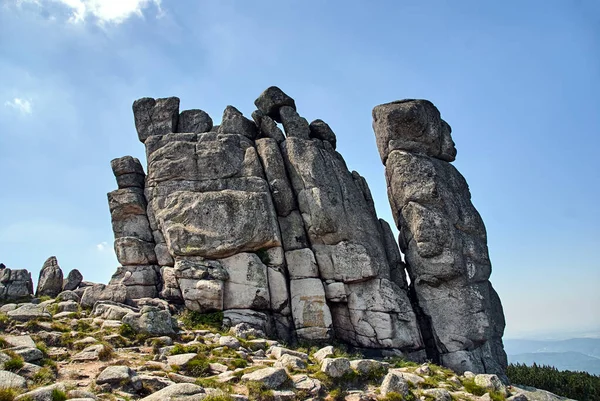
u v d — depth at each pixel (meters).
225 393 15.96
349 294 31.55
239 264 30.86
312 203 33.12
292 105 39.34
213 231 31.25
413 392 20.33
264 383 17.78
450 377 24.23
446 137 36.75
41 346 19.42
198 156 34.69
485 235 34.34
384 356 29.80
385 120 36.09
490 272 33.34
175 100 39.06
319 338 29.75
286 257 32.41
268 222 31.77
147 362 19.12
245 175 34.34
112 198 35.66
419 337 30.80
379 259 32.84
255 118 37.91
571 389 32.94
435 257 32.06
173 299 31.14
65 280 35.53
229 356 21.36
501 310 34.34
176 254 31.16
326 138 38.56
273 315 30.64
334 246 32.44
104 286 28.94
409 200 33.78
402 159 34.66
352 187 35.34
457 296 31.52
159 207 33.97
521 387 28.41
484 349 31.12
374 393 19.55
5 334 21.34
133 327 23.31
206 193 32.44
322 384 19.06
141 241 34.38
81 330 22.97
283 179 34.28
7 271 32.94
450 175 35.28
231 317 29.06
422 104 36.22
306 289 31.16
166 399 14.80
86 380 16.69
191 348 21.61
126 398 15.42
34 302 31.28
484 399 21.25
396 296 31.41
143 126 38.78
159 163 34.94
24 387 14.65
